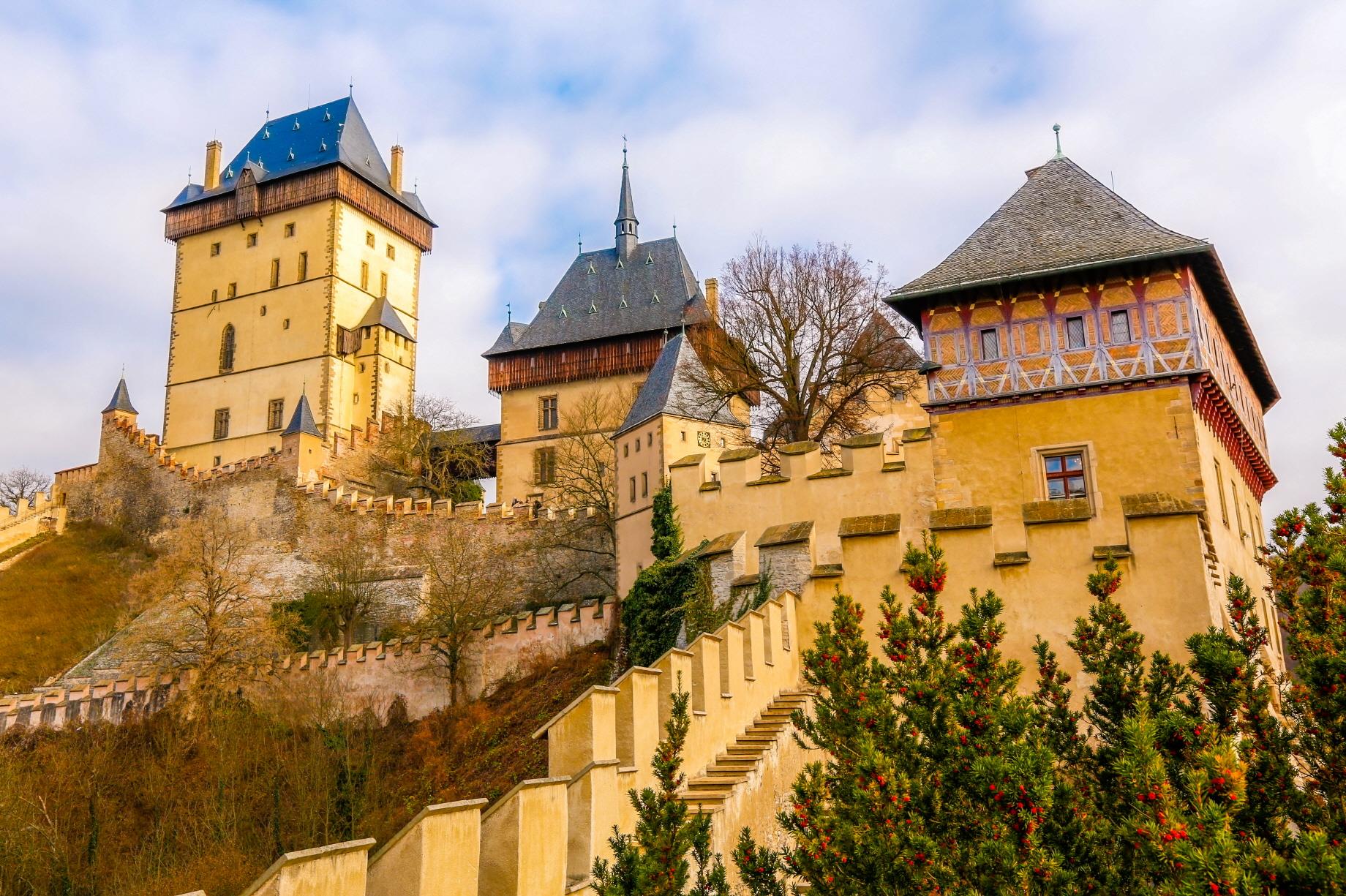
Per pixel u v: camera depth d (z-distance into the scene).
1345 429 11.39
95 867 34.75
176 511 66.06
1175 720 9.58
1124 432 26.34
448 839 9.61
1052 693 12.24
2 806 36.09
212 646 46.03
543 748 33.88
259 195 79.62
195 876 32.25
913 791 9.41
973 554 22.45
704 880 10.14
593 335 65.38
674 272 67.12
